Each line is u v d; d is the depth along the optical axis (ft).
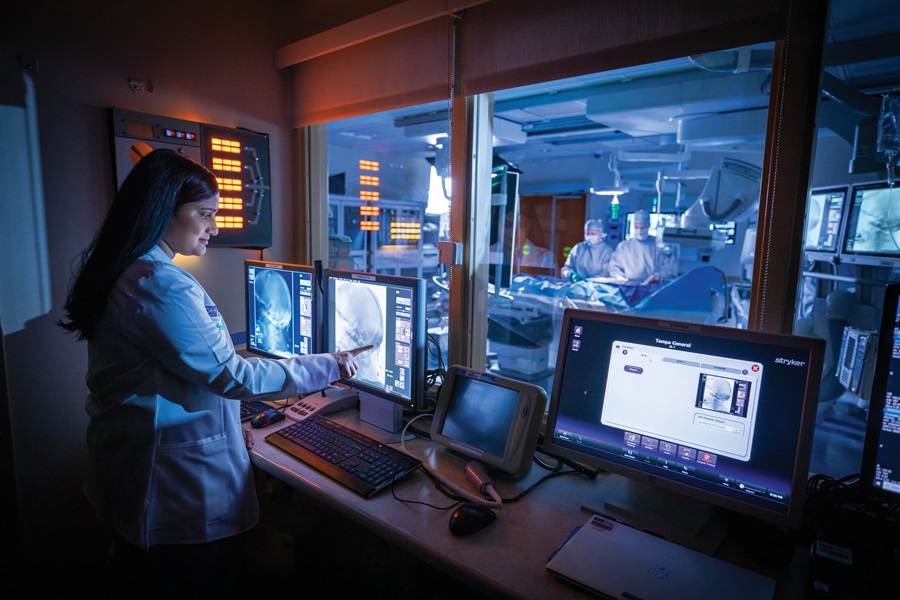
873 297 10.49
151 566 4.29
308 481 4.18
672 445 3.66
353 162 20.76
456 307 5.98
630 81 11.28
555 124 16.02
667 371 3.71
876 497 3.24
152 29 6.27
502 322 10.89
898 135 8.14
